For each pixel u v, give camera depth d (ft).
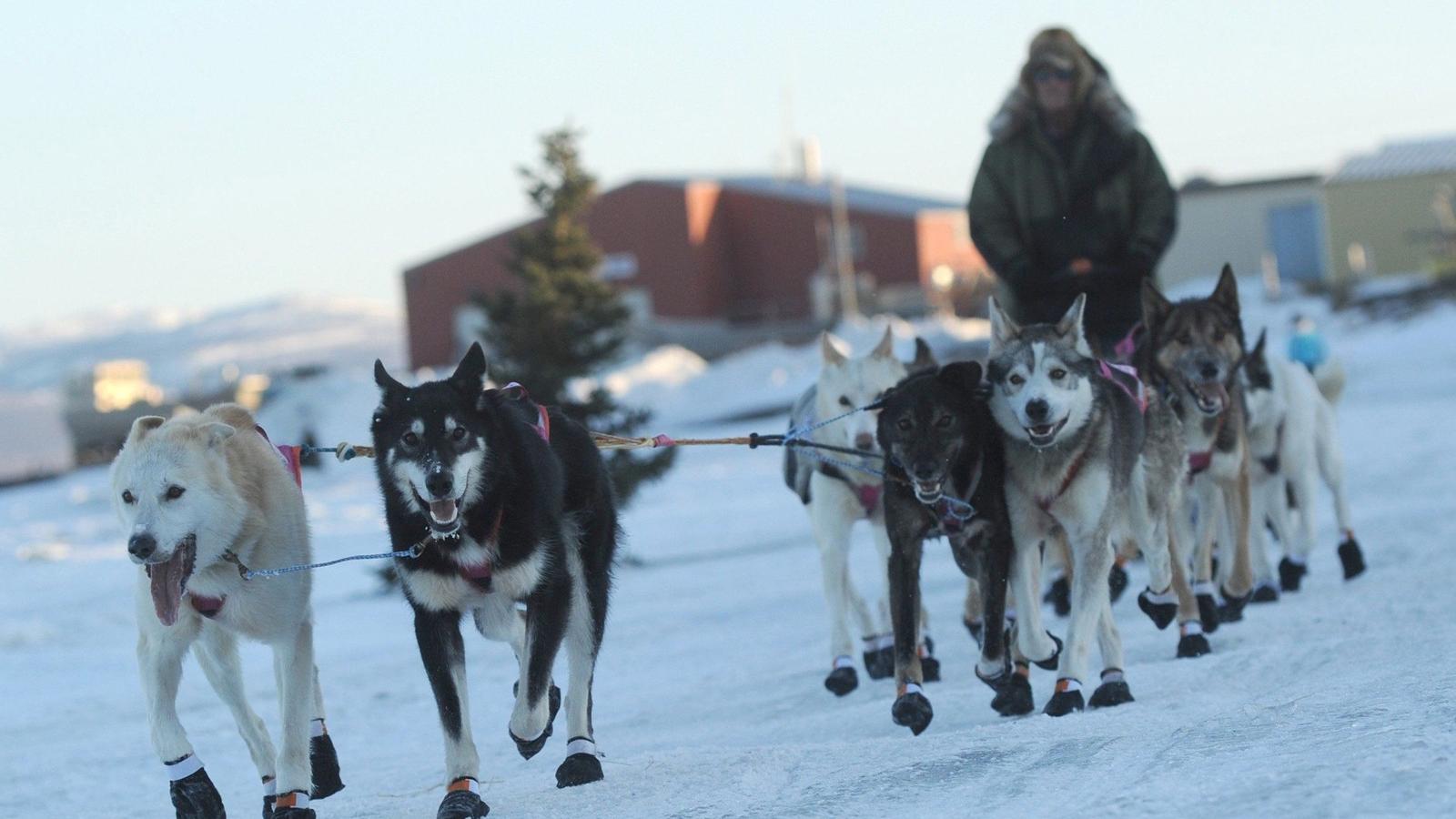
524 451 27.40
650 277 255.91
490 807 26.30
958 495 31.89
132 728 43.01
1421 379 140.05
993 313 32.89
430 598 26.78
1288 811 19.03
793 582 64.13
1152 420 37.24
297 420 170.81
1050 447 31.78
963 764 24.98
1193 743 23.80
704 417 170.60
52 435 470.39
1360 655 32.42
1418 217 238.07
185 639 27.14
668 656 48.55
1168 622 37.60
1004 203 44.55
